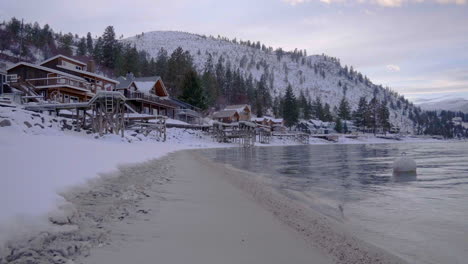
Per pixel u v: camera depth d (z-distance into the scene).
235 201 7.25
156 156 19.67
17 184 5.00
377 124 139.25
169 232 4.42
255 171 15.90
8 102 25.92
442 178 13.27
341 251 4.33
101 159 11.09
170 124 55.03
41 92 39.66
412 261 4.09
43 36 98.94
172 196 7.14
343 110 152.50
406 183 11.86
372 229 5.60
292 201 7.98
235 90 128.62
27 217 3.78
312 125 128.75
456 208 7.39
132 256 3.45
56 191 5.34
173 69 88.12
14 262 2.95
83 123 27.98
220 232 4.65
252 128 63.31
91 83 47.41
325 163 21.94
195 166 16.05
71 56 96.88
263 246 4.20
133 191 7.08
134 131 39.84
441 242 4.88
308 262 3.78
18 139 11.98
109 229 4.28
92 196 6.00
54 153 9.73
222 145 57.69
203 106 77.06
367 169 17.36
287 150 48.44
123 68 84.50
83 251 3.46
